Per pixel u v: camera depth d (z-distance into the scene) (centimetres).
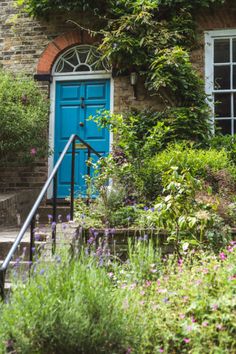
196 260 409
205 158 620
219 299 321
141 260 404
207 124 782
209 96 823
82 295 293
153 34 799
